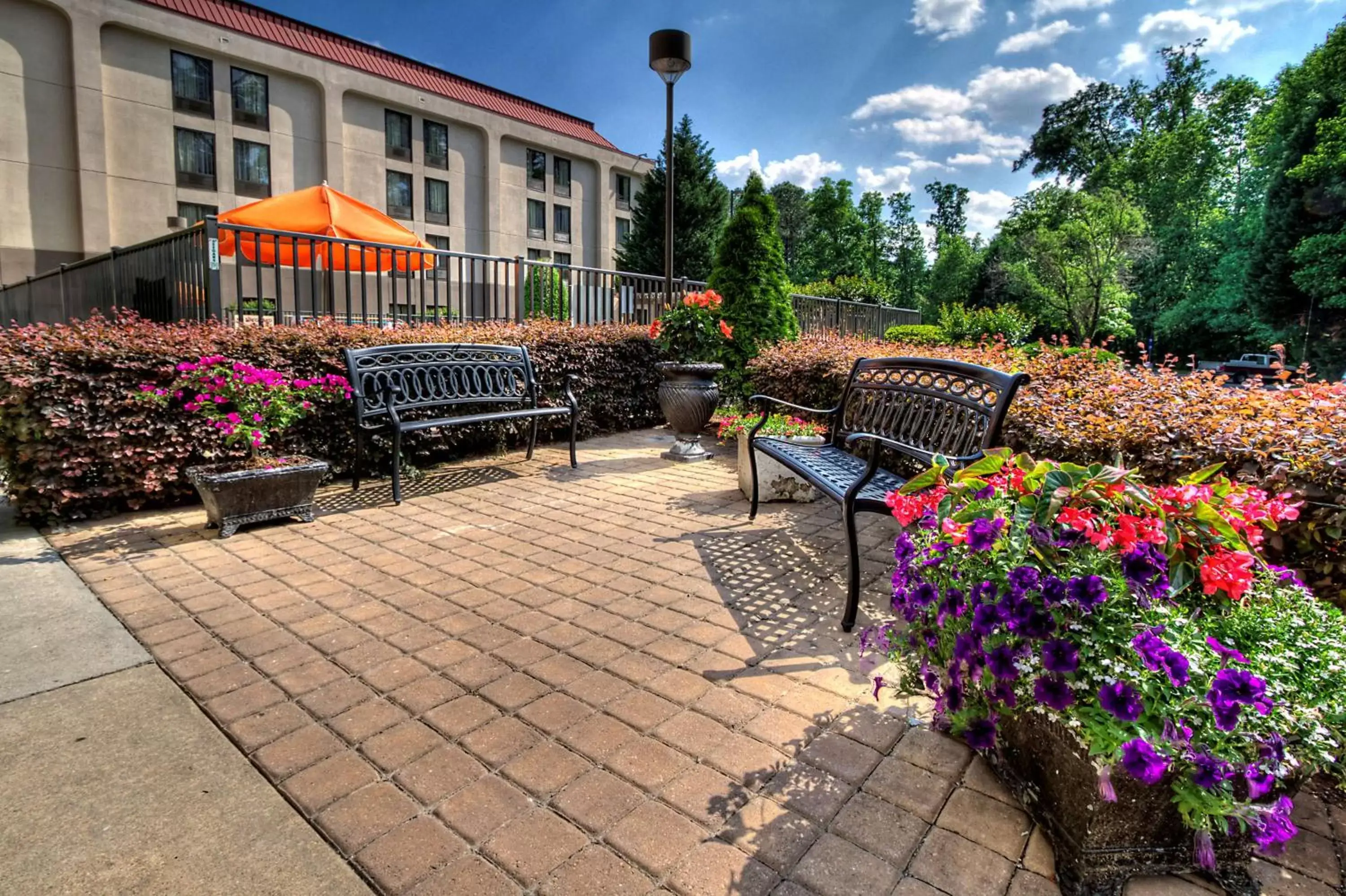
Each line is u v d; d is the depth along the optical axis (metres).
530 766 1.71
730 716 1.93
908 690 1.77
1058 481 1.48
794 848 1.44
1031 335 24.73
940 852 1.43
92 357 3.67
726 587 2.90
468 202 24.69
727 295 7.61
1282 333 20.70
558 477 5.04
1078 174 34.94
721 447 6.24
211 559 3.22
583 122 29.44
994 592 1.42
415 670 2.18
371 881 1.34
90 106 16.83
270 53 19.38
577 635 2.44
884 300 20.55
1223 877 1.35
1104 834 1.31
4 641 2.35
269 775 1.66
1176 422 2.55
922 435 3.11
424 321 6.04
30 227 16.42
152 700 1.99
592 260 29.23
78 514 3.78
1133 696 1.21
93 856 1.39
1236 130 27.33
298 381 4.19
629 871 1.38
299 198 7.96
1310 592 1.63
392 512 4.09
